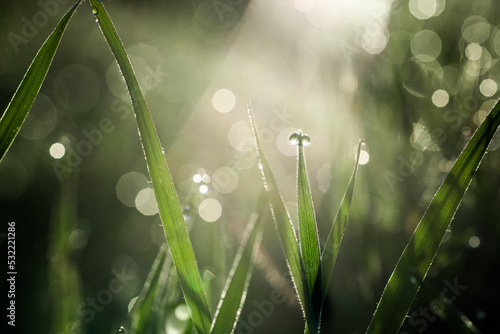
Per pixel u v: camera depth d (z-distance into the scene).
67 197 0.44
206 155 0.74
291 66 0.68
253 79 0.77
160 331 0.37
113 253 0.57
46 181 0.70
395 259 0.49
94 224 0.63
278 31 0.70
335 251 0.34
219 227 0.42
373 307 0.45
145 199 0.68
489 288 0.46
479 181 0.49
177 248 0.33
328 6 0.57
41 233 0.60
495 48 0.63
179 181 0.70
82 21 0.98
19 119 0.34
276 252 0.54
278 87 0.71
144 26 0.97
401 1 0.58
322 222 0.49
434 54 0.60
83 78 0.93
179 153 0.75
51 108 0.87
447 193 0.33
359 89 0.54
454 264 0.47
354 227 0.47
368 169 0.54
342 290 0.46
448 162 0.53
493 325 0.44
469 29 0.62
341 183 0.48
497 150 0.50
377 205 0.53
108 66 0.96
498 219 0.47
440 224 0.33
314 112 0.56
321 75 0.55
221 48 0.84
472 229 0.47
